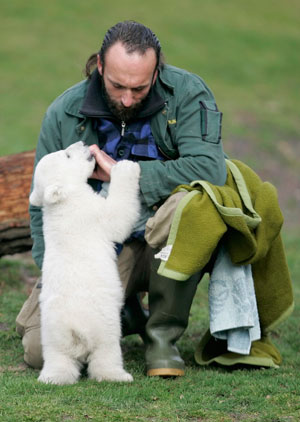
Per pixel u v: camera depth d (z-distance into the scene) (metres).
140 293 10.20
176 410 7.32
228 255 8.54
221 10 48.72
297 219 21.97
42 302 8.27
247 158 26.81
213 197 8.05
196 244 7.89
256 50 41.59
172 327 8.74
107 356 8.21
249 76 37.19
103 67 8.59
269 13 50.00
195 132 8.77
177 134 8.89
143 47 8.30
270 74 38.06
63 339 8.04
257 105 32.94
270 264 9.08
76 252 8.20
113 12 44.22
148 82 8.46
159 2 47.84
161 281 8.54
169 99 8.92
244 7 50.56
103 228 8.48
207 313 12.27
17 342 10.20
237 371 8.88
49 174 8.61
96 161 8.97
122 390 7.75
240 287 8.43
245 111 31.80
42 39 38.19
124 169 8.58
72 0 45.25
